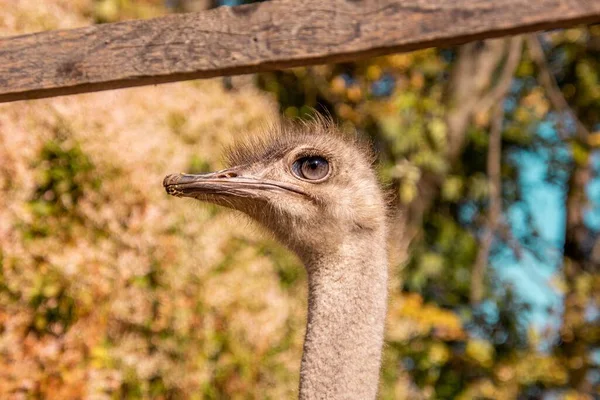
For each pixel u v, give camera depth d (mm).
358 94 10438
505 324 11633
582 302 11508
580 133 10742
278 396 6883
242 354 6590
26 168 5625
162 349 6047
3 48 3061
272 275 7305
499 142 10977
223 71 2848
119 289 5777
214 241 6383
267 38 2783
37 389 5355
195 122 7289
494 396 10742
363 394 3586
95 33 2986
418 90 10555
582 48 11867
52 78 3012
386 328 3895
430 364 9898
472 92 10617
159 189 6152
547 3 2486
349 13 2697
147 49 2920
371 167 4031
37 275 5465
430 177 10781
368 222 3848
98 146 5914
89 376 5484
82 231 5797
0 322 5375
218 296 6375
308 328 3729
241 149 4152
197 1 10297
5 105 5691
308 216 3854
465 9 2562
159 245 6012
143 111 6812
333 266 3801
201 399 6215
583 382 11305
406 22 2625
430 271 10664
